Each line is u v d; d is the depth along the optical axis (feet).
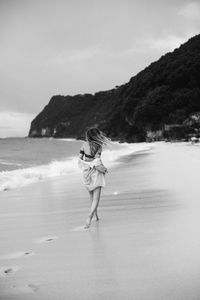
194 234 18.13
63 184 46.09
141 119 385.91
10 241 19.53
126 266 14.17
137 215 24.23
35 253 16.98
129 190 36.76
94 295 11.74
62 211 27.81
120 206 28.17
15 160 115.55
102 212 26.23
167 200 29.48
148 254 15.46
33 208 29.78
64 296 11.83
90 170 22.89
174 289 11.71
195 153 100.63
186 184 38.09
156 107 377.50
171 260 14.44
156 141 360.48
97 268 14.21
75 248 17.37
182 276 12.71
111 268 14.08
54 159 118.11
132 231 19.86
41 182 49.34
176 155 94.79
